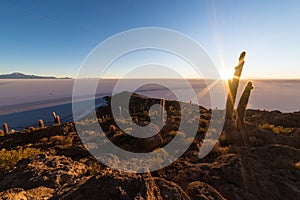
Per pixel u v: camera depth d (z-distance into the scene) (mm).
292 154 7055
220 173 5656
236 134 9469
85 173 6348
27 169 6293
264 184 5102
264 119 16766
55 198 3697
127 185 3596
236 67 11578
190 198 4141
